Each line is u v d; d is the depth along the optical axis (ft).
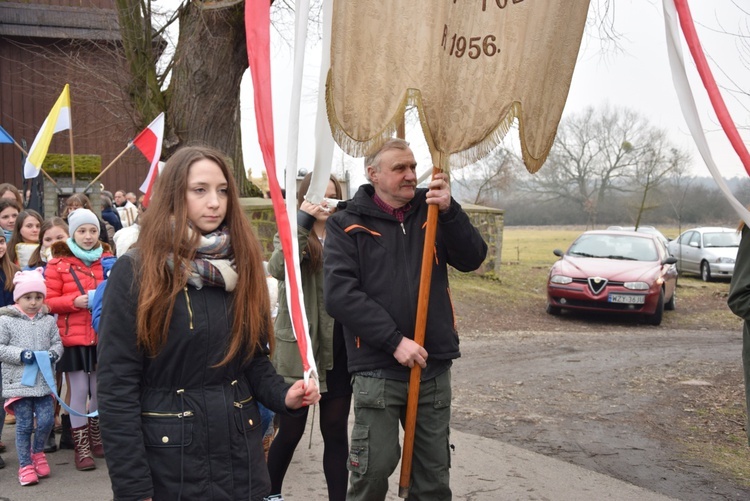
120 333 7.66
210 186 8.00
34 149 31.99
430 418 10.93
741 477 15.89
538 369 28.40
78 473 16.53
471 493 14.85
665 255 46.80
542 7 10.62
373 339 10.45
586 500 14.48
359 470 10.66
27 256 21.02
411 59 10.17
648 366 28.63
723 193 9.91
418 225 11.16
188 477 7.62
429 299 10.92
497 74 10.49
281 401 8.28
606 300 42.06
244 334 8.11
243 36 42.14
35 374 15.81
